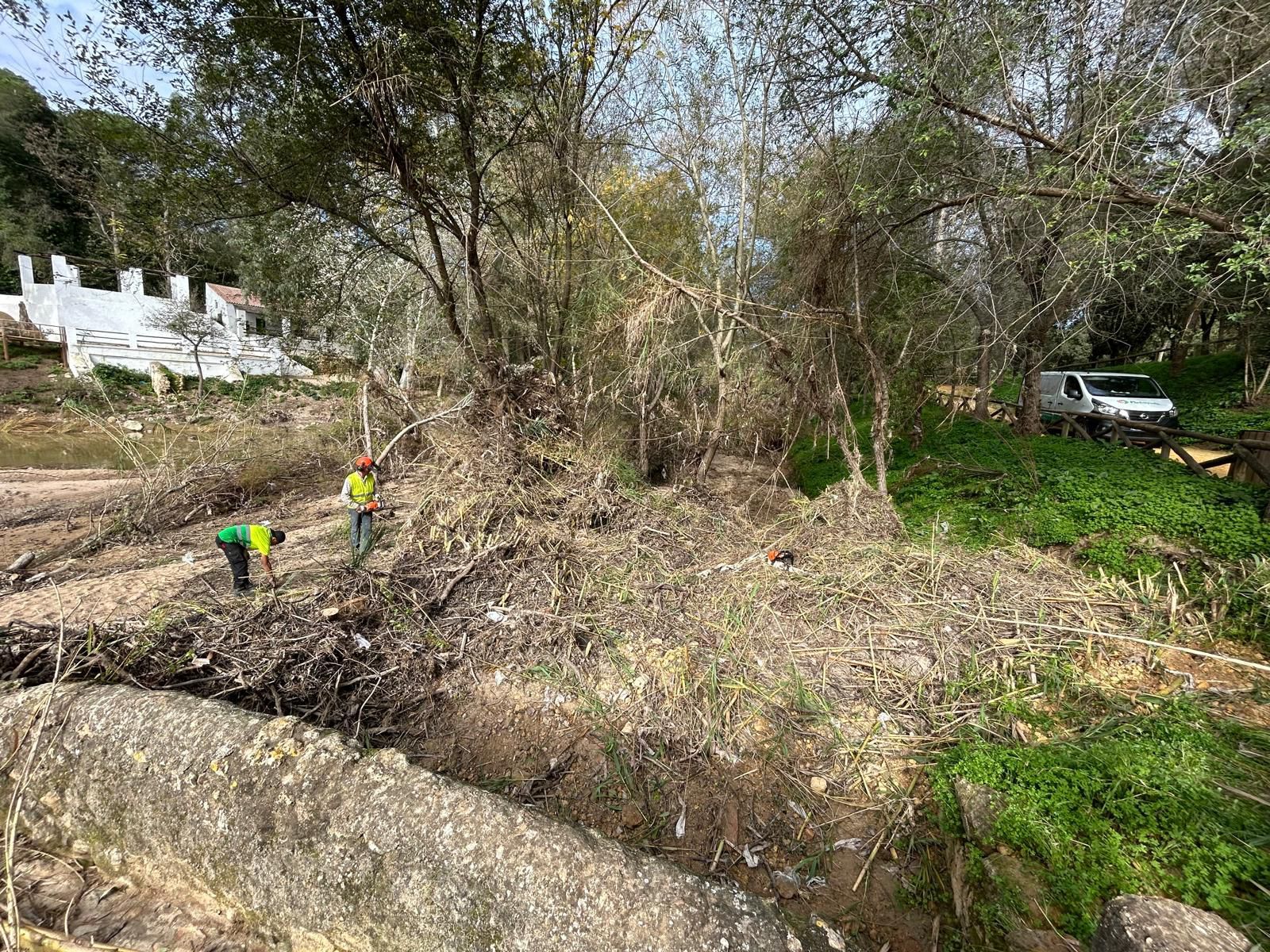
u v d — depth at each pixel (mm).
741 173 7750
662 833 2840
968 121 4902
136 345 22234
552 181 7578
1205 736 2752
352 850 1966
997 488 6770
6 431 15125
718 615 4324
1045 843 2266
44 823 2404
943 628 3967
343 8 4996
